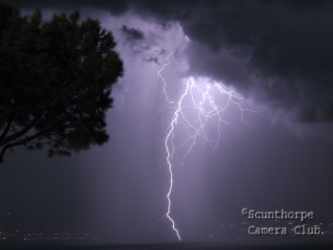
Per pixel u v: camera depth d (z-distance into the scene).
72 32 13.72
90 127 13.73
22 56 12.35
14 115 12.89
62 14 13.84
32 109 12.82
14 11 13.14
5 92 12.26
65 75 13.27
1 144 12.94
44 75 12.54
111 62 13.72
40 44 12.94
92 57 13.52
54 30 13.32
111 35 14.30
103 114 13.94
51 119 13.27
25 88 12.35
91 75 13.43
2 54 12.11
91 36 13.90
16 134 13.05
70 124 13.59
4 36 12.66
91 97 13.48
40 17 13.46
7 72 12.10
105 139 13.96
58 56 13.37
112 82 13.84
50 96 12.80
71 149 13.80
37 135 13.39
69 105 13.51
